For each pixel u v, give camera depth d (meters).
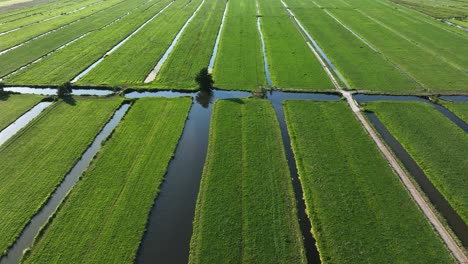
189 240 22.89
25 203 25.27
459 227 23.75
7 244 22.20
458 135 33.00
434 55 52.34
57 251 21.59
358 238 22.64
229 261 21.22
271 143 31.81
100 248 21.89
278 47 55.94
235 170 28.47
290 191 26.44
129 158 29.80
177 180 27.84
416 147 31.39
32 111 37.72
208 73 44.41
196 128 34.62
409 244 22.20
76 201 25.25
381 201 25.44
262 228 23.38
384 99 40.22
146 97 39.81
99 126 34.47
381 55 52.50
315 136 32.81
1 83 41.78
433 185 27.23
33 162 29.38
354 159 29.77
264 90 41.78
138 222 23.77
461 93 41.03
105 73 46.28
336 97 40.78
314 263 21.55
